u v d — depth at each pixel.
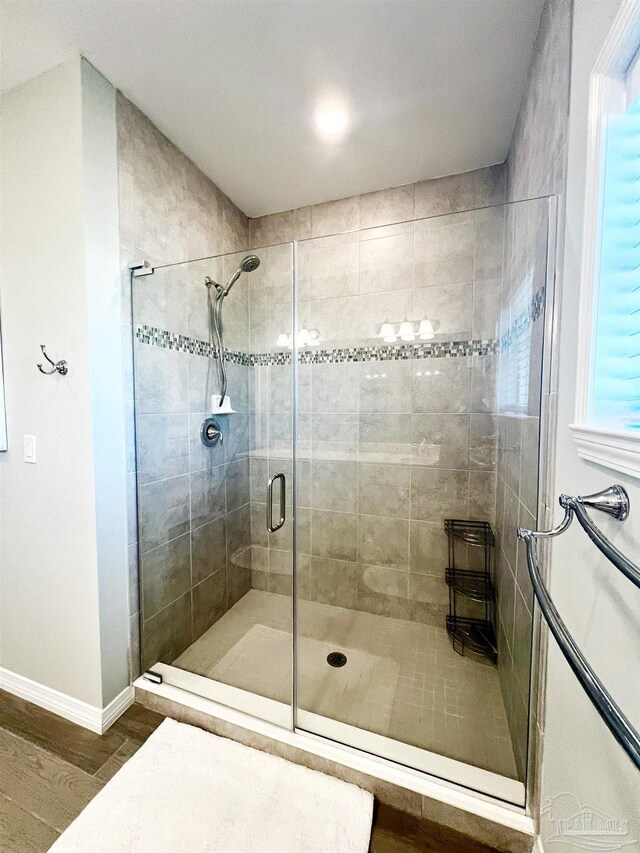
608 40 0.62
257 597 1.96
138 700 1.44
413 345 1.87
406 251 1.85
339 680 1.52
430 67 1.26
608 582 0.61
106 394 1.32
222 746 1.24
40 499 1.37
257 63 1.24
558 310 0.92
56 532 1.35
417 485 1.92
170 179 1.61
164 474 1.59
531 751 1.01
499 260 1.64
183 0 1.03
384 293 1.90
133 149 1.41
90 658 1.32
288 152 1.69
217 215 1.95
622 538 0.56
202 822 1.00
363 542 2.02
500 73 1.27
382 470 1.97
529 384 1.15
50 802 1.06
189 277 1.68
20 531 1.42
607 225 0.68
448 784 1.07
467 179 1.81
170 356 1.60
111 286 1.33
